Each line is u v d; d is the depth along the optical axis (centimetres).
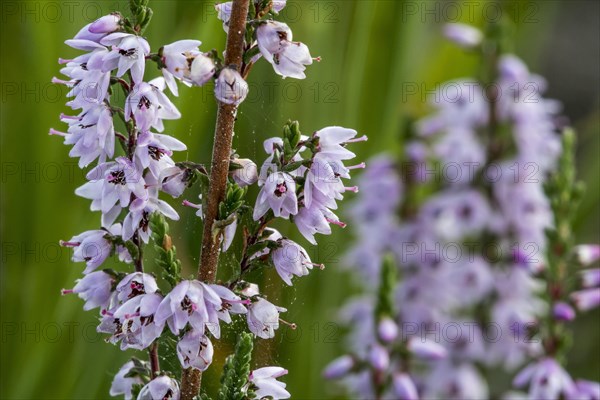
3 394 31
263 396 22
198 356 21
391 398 28
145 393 21
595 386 28
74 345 30
